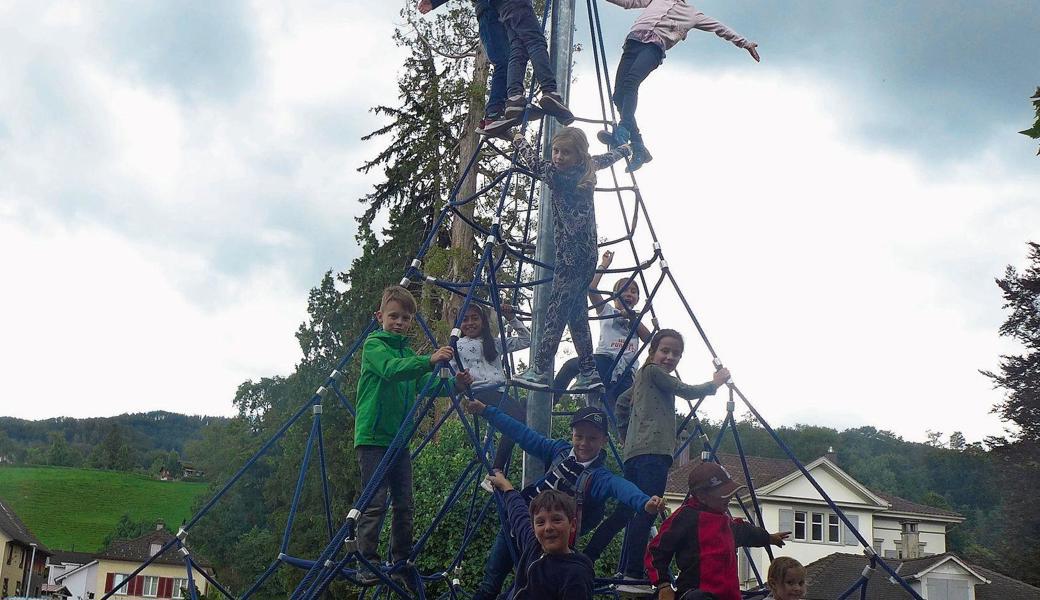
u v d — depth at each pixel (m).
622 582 5.49
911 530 35.59
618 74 6.95
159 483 104.00
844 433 67.69
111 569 63.12
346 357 6.51
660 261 6.54
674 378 5.71
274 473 39.56
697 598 4.72
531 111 6.46
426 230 23.39
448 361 5.39
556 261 5.91
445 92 20.48
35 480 99.25
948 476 61.03
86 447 136.50
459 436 14.91
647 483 5.55
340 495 25.86
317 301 31.86
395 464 5.79
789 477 33.66
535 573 4.43
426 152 21.20
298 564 5.88
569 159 5.77
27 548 61.97
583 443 5.24
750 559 6.10
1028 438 34.28
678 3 6.99
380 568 5.82
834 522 33.78
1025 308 35.34
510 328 7.36
